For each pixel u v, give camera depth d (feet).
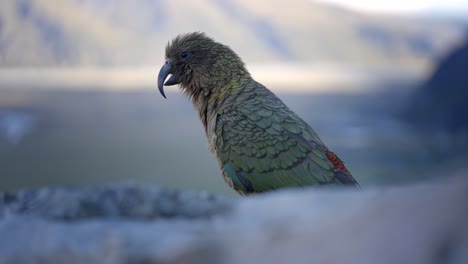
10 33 275.80
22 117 141.79
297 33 589.32
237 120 21.54
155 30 462.19
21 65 282.56
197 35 24.86
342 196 8.75
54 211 10.04
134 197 10.25
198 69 24.13
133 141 122.83
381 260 7.77
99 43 400.26
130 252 8.40
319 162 19.90
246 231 8.43
